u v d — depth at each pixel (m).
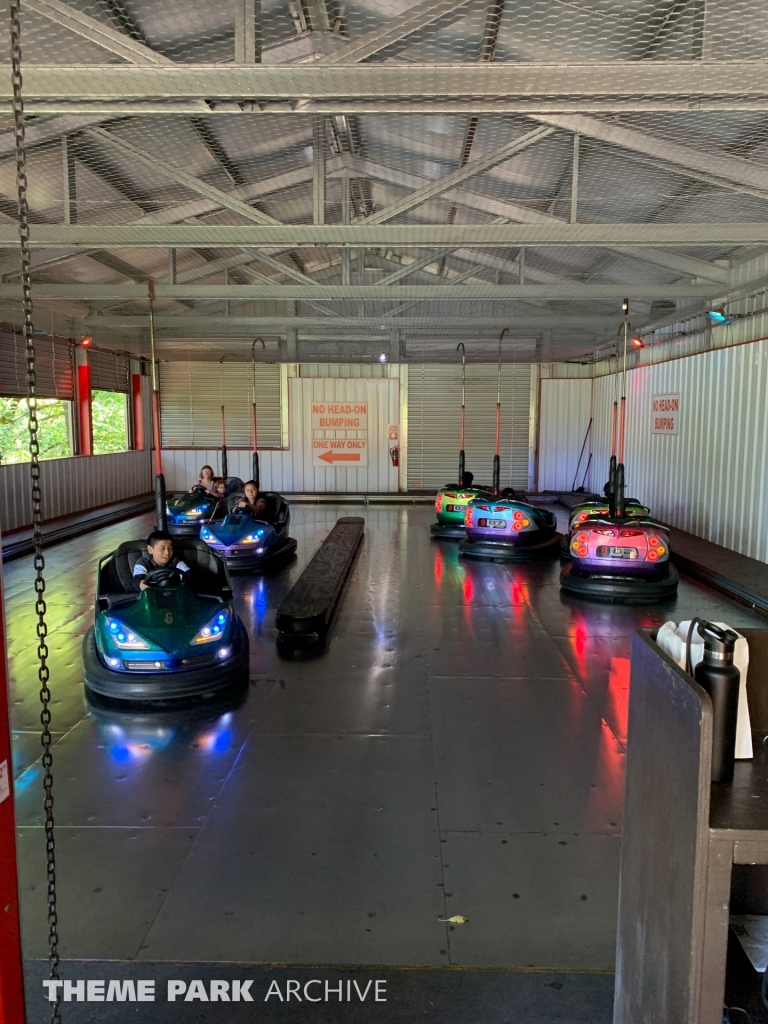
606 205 5.12
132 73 2.45
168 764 2.73
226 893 1.96
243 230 3.97
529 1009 1.56
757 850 0.98
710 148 3.84
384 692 3.47
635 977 1.26
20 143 1.23
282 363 10.92
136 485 11.36
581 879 2.03
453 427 11.73
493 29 2.85
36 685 3.58
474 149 4.75
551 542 7.09
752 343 6.20
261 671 3.78
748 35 2.60
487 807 2.41
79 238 4.05
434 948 1.75
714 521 6.94
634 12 2.66
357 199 6.54
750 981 1.20
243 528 6.34
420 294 5.50
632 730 1.30
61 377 9.31
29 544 7.19
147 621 3.41
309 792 2.52
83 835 2.25
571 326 7.79
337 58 2.44
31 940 1.79
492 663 3.90
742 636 1.17
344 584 5.75
